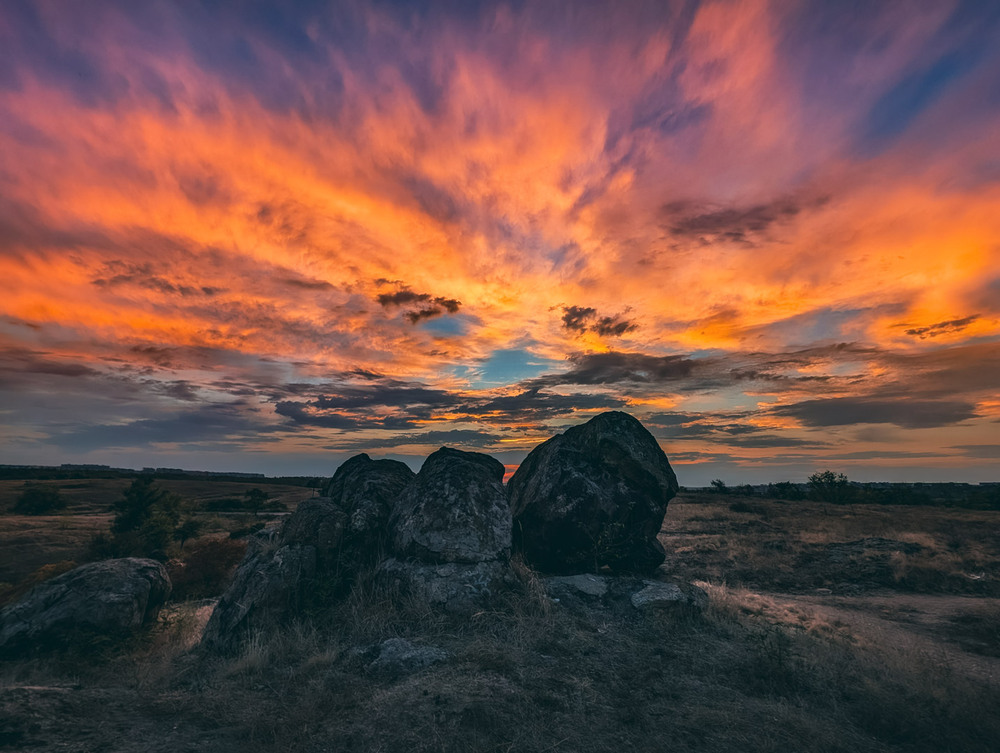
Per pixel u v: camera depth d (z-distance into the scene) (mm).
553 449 12133
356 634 7211
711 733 4805
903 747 4820
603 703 5375
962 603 12352
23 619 7305
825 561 16688
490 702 5094
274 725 4699
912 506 38656
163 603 9180
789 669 6402
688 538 21609
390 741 4402
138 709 5000
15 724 4223
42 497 50562
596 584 9359
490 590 8094
